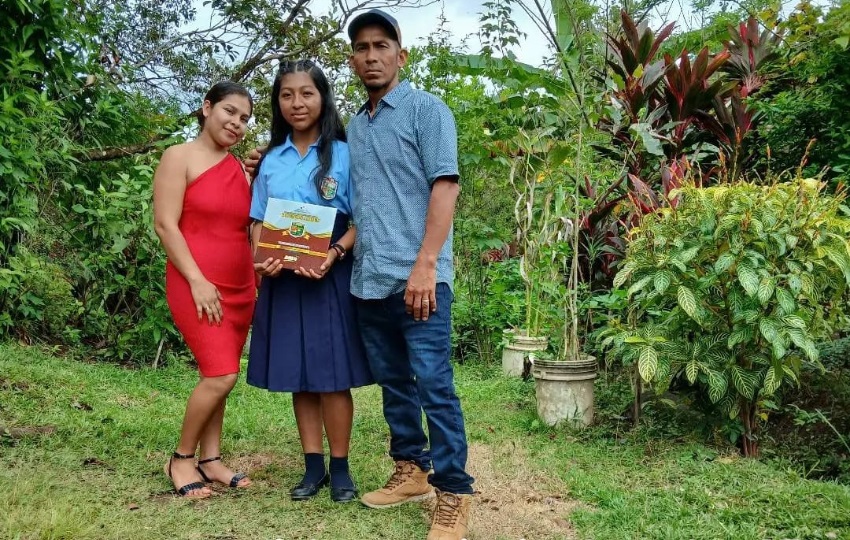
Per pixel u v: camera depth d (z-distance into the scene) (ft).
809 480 9.82
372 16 7.93
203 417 9.00
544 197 15.88
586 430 12.39
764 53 20.88
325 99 8.89
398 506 8.79
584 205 16.26
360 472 9.98
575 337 13.19
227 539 7.77
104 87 18.79
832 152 16.87
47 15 16.21
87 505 8.15
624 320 14.66
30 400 11.57
